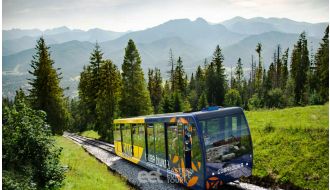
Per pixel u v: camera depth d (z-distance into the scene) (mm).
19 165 12562
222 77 86938
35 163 13188
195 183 13781
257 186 14617
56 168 13859
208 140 13398
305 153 15781
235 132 14188
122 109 56844
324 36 60500
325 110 23781
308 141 16844
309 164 14797
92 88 58312
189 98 86812
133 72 57625
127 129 23000
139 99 57281
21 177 11680
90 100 58781
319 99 39281
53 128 51781
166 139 16328
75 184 14391
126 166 22734
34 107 50438
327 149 15336
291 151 16531
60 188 13523
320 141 16344
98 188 14203
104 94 54281
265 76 90625
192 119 13664
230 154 13828
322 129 17547
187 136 14133
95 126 59281
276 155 16766
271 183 14961
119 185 16125
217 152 13523
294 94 63469
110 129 46500
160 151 17109
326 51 57719
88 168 19578
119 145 25312
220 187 14977
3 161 12117
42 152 13367
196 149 13523
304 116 23062
